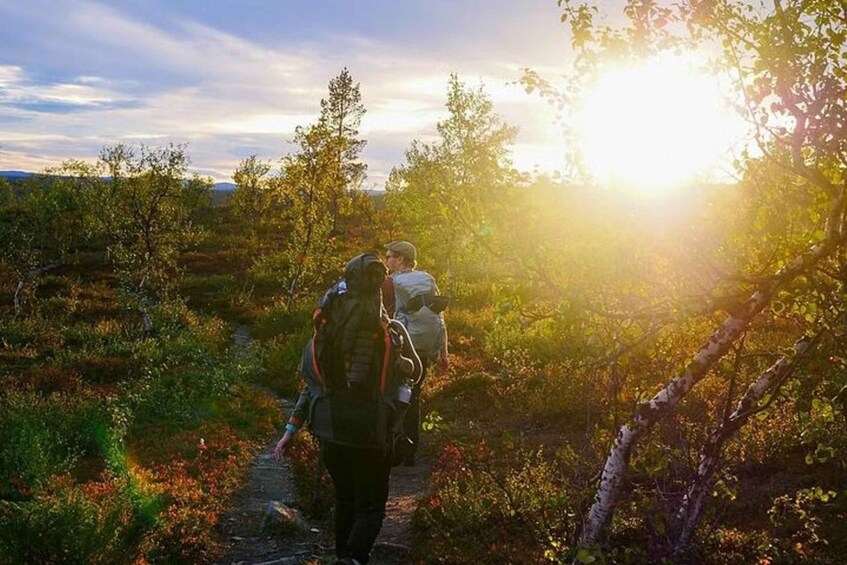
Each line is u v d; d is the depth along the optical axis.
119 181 30.86
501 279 5.00
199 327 28.31
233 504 8.96
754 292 5.33
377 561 7.18
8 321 28.94
